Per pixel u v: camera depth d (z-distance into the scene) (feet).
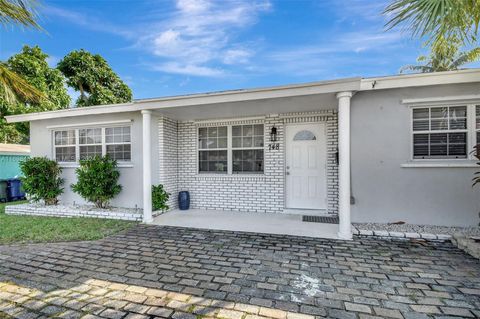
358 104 16.62
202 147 23.70
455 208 15.33
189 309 7.80
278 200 21.08
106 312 7.69
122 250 12.84
